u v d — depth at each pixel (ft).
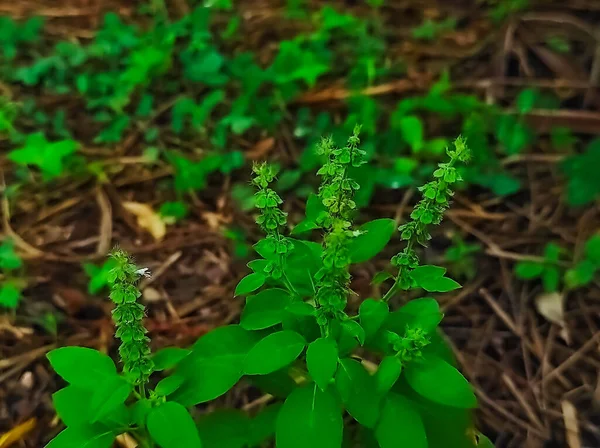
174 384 0.97
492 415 1.34
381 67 2.13
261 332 1.04
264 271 1.00
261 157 1.89
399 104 1.94
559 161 1.84
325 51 2.13
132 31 2.23
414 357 0.95
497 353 1.44
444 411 1.03
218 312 1.53
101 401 0.91
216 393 0.97
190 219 1.73
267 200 0.92
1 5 2.47
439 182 0.91
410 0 2.39
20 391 1.37
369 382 0.95
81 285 1.57
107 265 1.55
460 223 1.71
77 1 2.50
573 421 1.32
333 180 0.91
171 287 1.58
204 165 1.81
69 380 0.96
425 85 2.07
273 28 2.31
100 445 0.94
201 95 2.07
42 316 1.50
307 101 2.01
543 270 1.56
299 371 1.10
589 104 1.97
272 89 2.06
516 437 1.30
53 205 1.76
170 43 2.13
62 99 2.06
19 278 1.58
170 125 1.98
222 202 1.77
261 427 1.03
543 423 1.32
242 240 1.67
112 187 1.81
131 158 1.89
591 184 1.69
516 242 1.65
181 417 0.93
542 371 1.40
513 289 1.55
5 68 2.14
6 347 1.44
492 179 1.75
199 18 2.20
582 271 1.53
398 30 2.28
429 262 1.62
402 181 1.72
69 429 0.95
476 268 1.60
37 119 1.97
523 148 1.87
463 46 2.19
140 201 1.78
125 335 0.90
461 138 0.91
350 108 1.96
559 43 2.14
